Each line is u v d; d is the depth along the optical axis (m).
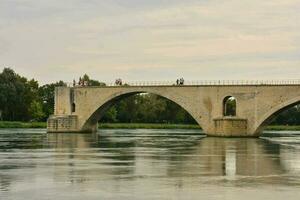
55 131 188.50
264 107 156.75
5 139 139.50
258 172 67.25
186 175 64.06
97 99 187.88
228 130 159.12
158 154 93.00
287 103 153.62
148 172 66.75
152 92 176.62
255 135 159.12
